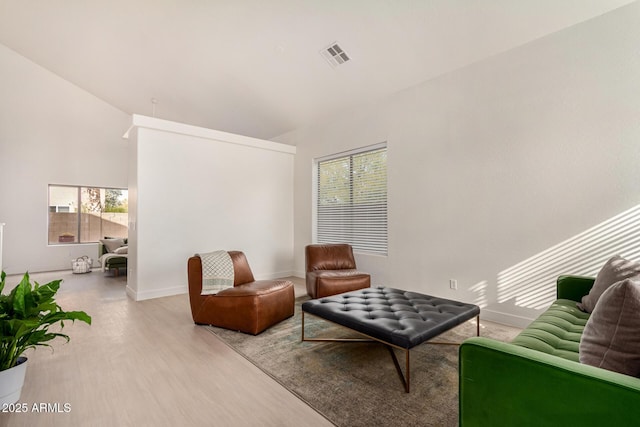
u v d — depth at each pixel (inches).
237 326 112.8
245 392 73.5
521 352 41.6
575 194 103.8
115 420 63.2
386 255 165.9
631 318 42.9
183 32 153.1
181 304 149.7
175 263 169.2
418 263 148.3
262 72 169.5
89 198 278.4
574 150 104.0
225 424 62.1
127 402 69.5
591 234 100.7
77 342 103.4
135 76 207.2
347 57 145.1
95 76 229.8
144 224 158.7
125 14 152.3
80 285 196.5
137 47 174.9
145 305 147.9
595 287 79.9
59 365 86.9
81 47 193.8
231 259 130.9
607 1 95.2
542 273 110.7
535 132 112.2
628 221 94.2
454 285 135.0
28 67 243.6
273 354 94.2
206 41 155.2
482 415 43.9
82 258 254.5
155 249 162.1
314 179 211.2
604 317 46.3
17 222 241.0
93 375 81.4
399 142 156.5
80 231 274.1
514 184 117.3
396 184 157.8
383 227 168.4
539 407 39.2
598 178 99.4
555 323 72.3
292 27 135.6
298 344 102.0
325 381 78.1
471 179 129.3
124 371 83.6
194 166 177.3
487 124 124.3
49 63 237.0
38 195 249.4
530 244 113.4
